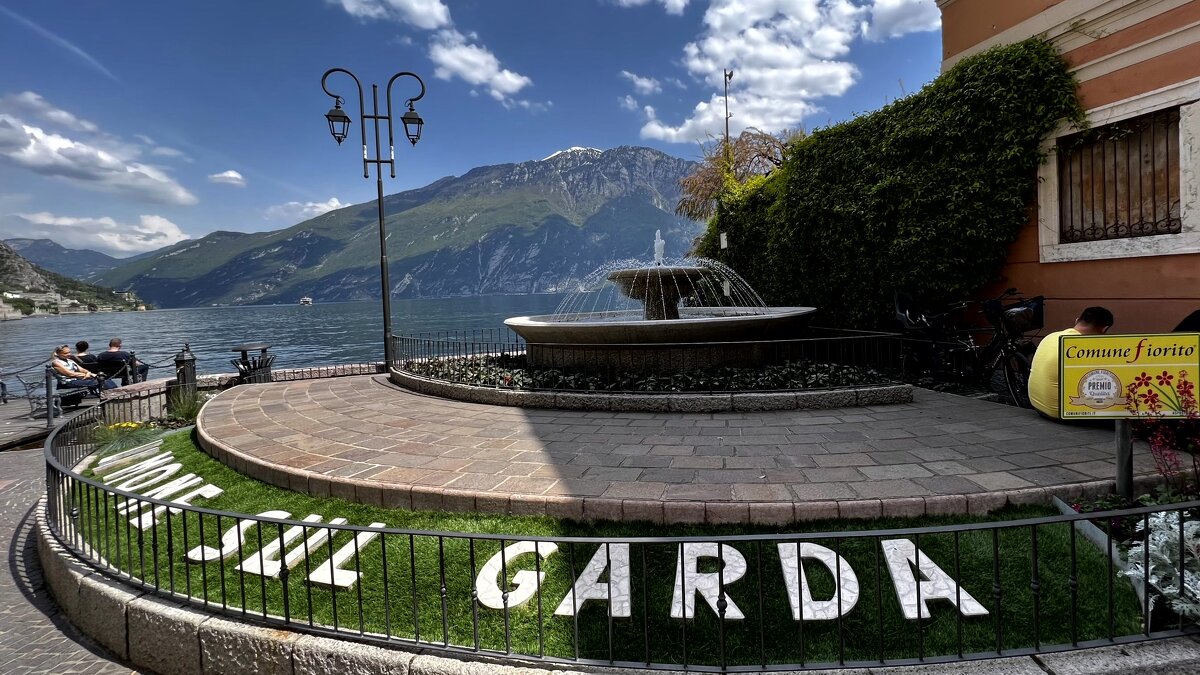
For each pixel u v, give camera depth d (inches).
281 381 474.3
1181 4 251.0
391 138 495.5
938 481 169.9
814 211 415.8
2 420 443.2
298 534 168.4
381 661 113.7
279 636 122.0
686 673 105.1
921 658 105.1
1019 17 319.0
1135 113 268.8
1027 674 100.9
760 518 153.9
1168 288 259.4
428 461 209.9
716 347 320.2
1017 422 236.8
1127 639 107.8
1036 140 307.3
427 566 146.9
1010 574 130.1
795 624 119.9
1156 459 151.1
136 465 264.8
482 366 365.4
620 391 292.0
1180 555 107.8
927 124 344.2
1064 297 303.6
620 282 401.1
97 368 522.9
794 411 267.3
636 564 140.7
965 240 332.5
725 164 791.7
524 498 166.4
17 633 151.8
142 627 134.9
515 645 118.7
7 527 225.9
